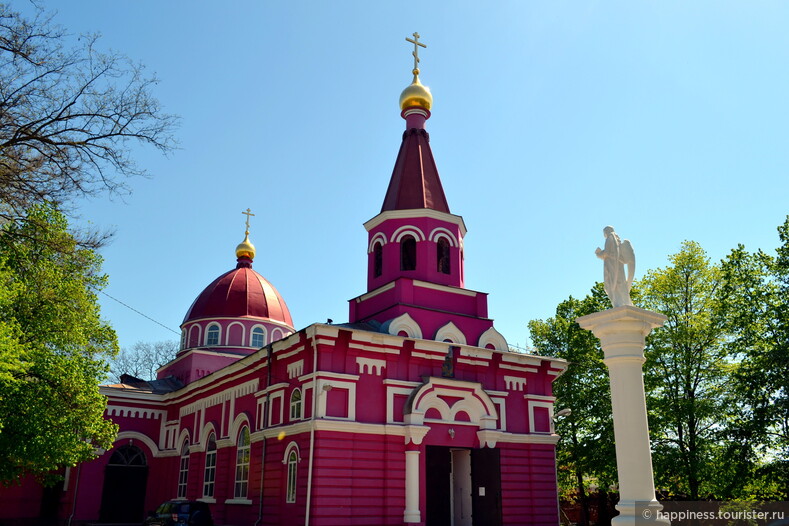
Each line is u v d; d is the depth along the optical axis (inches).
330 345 894.4
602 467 1267.2
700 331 1147.9
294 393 944.9
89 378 910.4
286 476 903.7
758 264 1104.8
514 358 1072.8
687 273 1202.6
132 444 1437.0
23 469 928.9
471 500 1003.3
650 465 474.9
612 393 500.1
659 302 1216.8
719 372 1136.2
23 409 813.9
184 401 1403.8
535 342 1569.9
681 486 1167.0
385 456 894.4
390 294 1060.5
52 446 826.8
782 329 1019.3
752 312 1069.1
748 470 1024.2
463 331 1069.1
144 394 1469.0
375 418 910.4
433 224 1117.1
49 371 836.0
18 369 663.1
